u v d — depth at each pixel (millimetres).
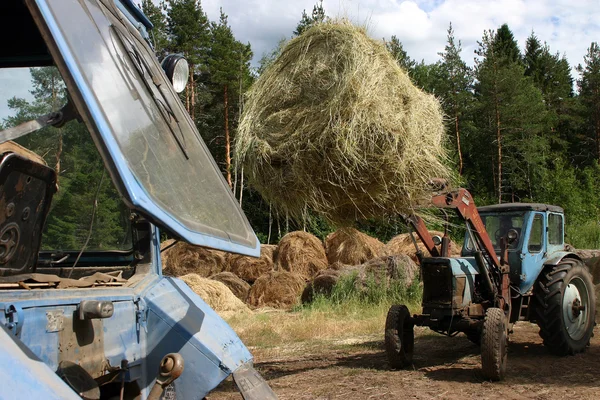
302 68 5125
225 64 28172
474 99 37938
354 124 4762
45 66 3021
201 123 30312
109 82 1875
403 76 5297
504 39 56250
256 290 13961
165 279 2939
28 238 2225
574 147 47906
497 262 6730
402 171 4957
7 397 1310
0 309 1597
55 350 1812
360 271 12500
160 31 30609
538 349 7793
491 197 36625
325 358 7523
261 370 6910
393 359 6578
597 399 5289
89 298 2051
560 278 7219
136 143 1826
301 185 5047
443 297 6586
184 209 1872
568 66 56312
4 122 2914
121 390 2275
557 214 8039
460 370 6562
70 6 1846
